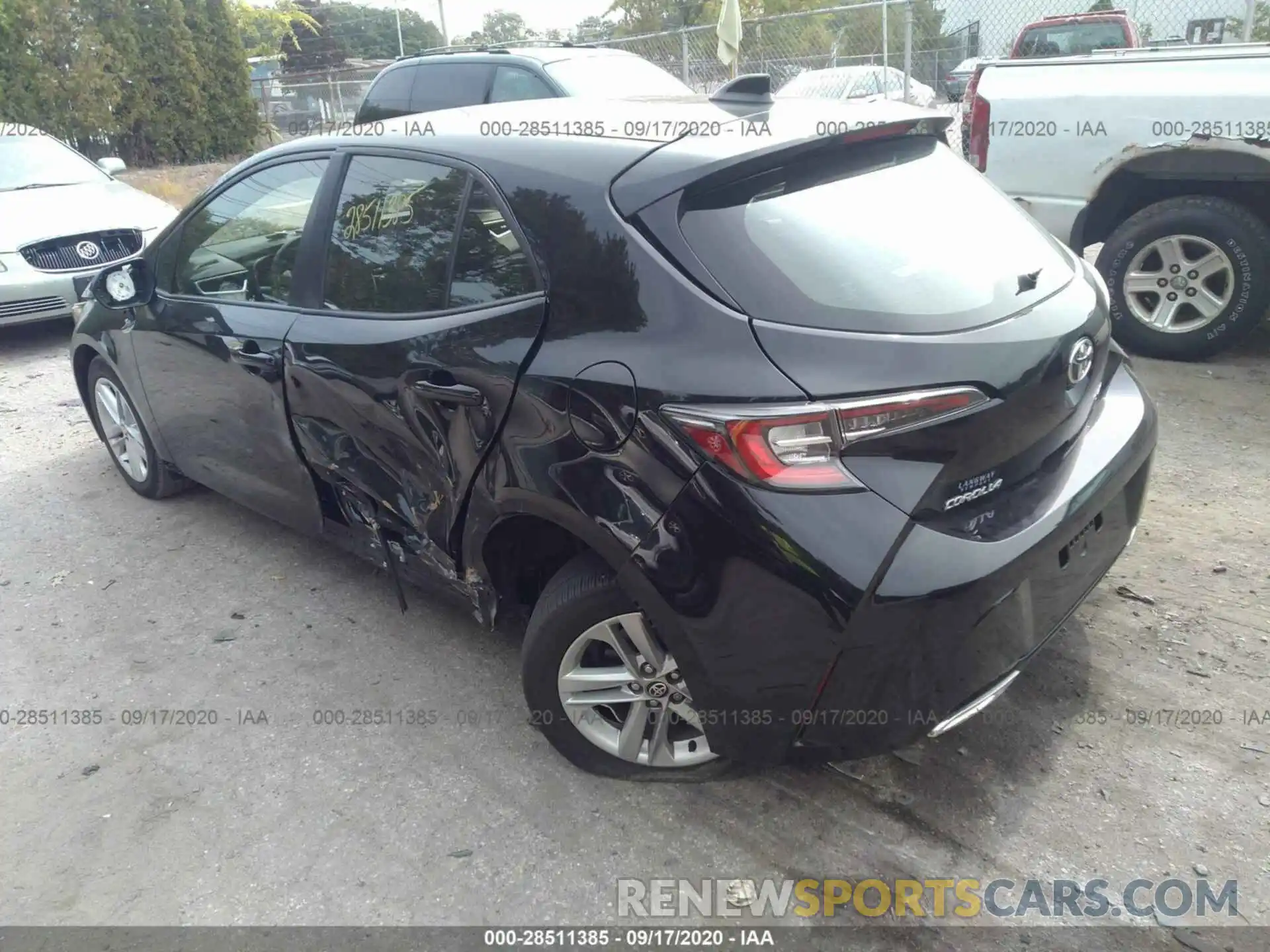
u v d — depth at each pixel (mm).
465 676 3311
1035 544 2242
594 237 2432
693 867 2500
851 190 2504
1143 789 2629
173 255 3916
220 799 2820
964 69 12273
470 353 2627
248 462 3730
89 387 4770
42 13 18125
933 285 2334
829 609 2119
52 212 7531
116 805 2818
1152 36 11680
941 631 2141
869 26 12703
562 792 2771
